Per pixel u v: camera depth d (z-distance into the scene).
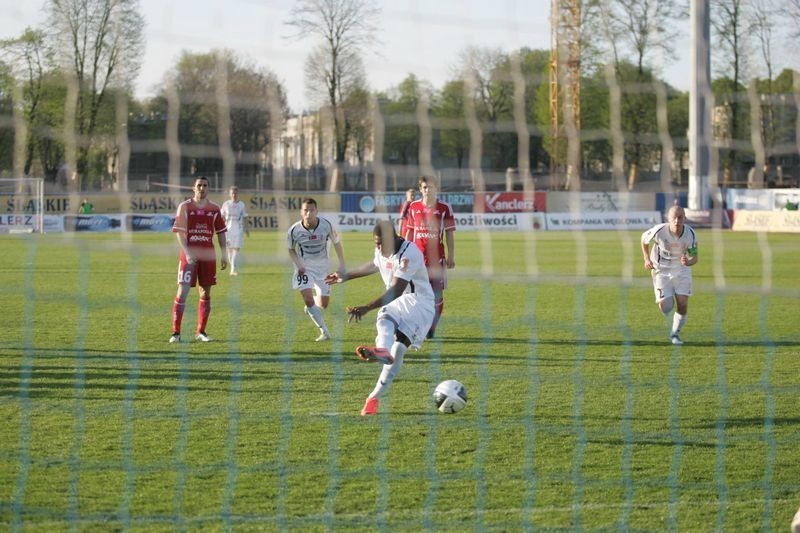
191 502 9.99
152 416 13.63
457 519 9.57
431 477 10.91
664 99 20.56
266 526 9.32
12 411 13.85
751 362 18.70
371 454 11.82
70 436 12.50
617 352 19.81
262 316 25.42
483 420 13.63
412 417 13.78
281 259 11.45
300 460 11.52
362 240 56.62
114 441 12.28
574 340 21.41
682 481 10.91
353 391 15.59
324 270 21.47
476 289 33.38
